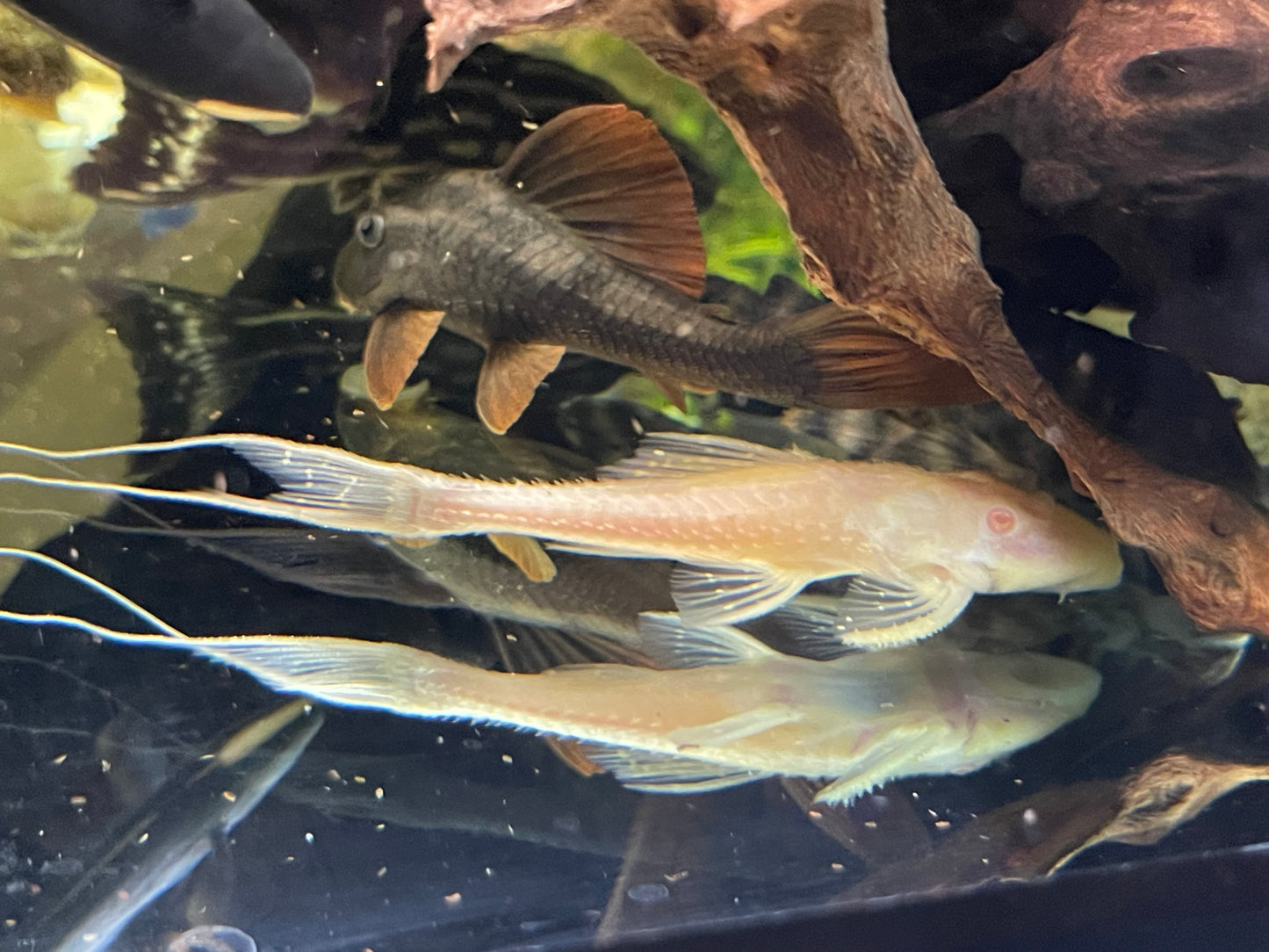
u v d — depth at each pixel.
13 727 0.28
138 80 0.25
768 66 0.25
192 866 0.25
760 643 0.30
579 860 0.25
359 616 0.31
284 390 0.33
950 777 0.27
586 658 0.30
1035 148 0.26
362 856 0.25
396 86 0.29
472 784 0.27
